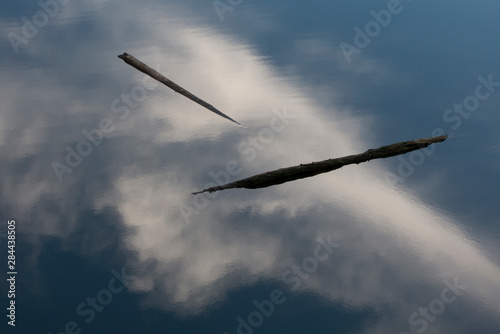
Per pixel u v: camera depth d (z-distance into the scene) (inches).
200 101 367.6
